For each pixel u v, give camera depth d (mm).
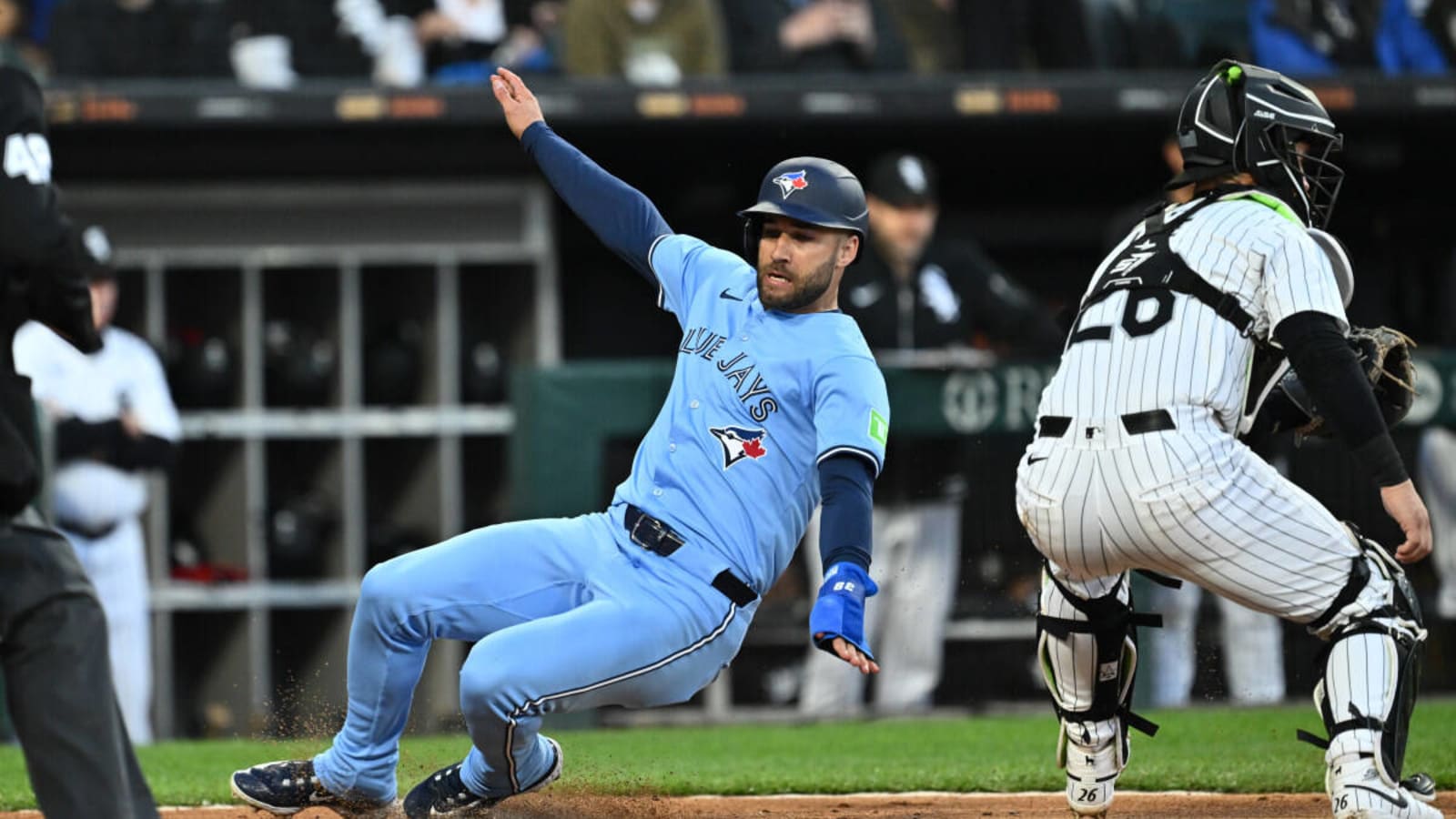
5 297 12055
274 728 37531
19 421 12062
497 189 40844
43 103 12344
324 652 39562
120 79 38438
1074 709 15484
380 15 39094
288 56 38812
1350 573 14102
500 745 14547
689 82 38250
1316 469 29344
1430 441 30672
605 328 44062
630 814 16906
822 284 14641
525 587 14836
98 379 31047
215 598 38406
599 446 31906
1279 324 13906
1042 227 44219
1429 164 43062
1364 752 13766
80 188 39844
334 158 40031
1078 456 14281
